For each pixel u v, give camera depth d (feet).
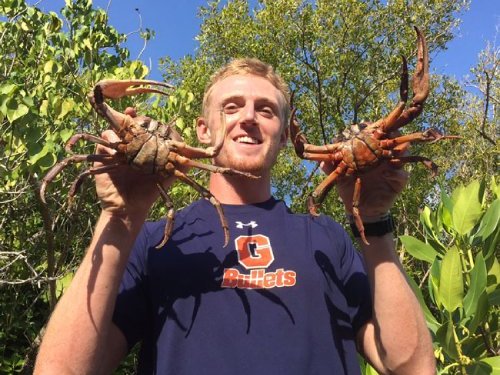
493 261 5.92
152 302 2.75
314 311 2.70
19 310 8.84
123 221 2.52
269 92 3.09
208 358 2.53
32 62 8.29
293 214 3.08
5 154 6.33
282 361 2.53
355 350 2.77
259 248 2.82
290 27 16.58
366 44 16.72
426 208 6.34
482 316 5.23
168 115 8.10
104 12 9.16
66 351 2.42
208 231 2.88
